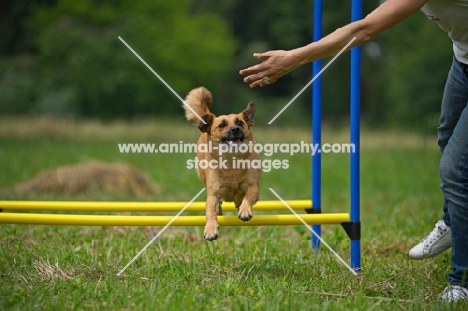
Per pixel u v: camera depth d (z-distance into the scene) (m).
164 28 32.94
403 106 30.31
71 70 31.20
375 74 34.41
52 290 5.51
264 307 5.04
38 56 33.88
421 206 10.63
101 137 25.03
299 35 37.56
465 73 5.52
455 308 5.03
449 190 5.25
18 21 36.56
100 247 7.53
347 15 31.28
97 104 32.06
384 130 29.91
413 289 5.73
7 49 36.75
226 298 5.32
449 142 5.27
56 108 31.03
